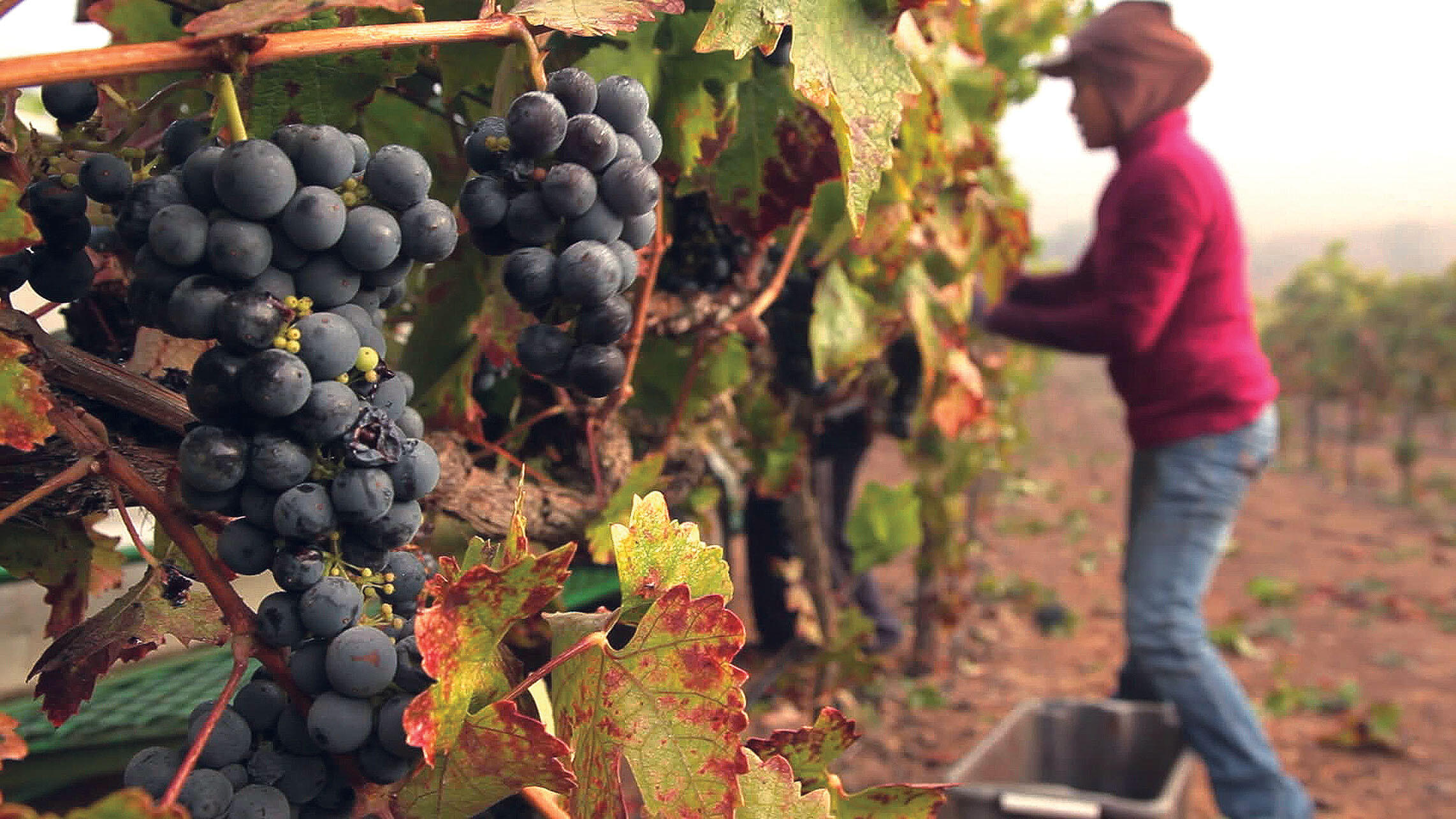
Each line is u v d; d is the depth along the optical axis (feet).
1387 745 6.12
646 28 1.82
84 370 1.31
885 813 1.48
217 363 1.18
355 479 1.22
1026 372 8.04
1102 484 16.39
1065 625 8.23
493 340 1.88
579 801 1.30
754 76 1.96
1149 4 4.48
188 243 1.17
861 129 1.49
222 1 1.45
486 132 1.33
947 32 2.53
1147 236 4.26
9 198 1.19
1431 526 12.80
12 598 2.12
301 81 1.45
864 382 3.75
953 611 6.57
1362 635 8.49
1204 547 4.54
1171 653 4.47
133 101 1.57
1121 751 4.83
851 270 2.74
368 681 1.21
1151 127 4.50
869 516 4.10
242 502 1.23
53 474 1.39
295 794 1.25
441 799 1.28
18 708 2.14
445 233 1.26
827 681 3.96
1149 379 4.53
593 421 2.12
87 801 2.51
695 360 2.38
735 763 1.22
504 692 1.31
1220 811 4.46
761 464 3.42
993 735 4.51
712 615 1.25
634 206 1.33
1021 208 4.20
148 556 1.32
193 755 1.17
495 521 1.95
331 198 1.19
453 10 1.76
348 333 1.22
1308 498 14.66
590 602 2.72
